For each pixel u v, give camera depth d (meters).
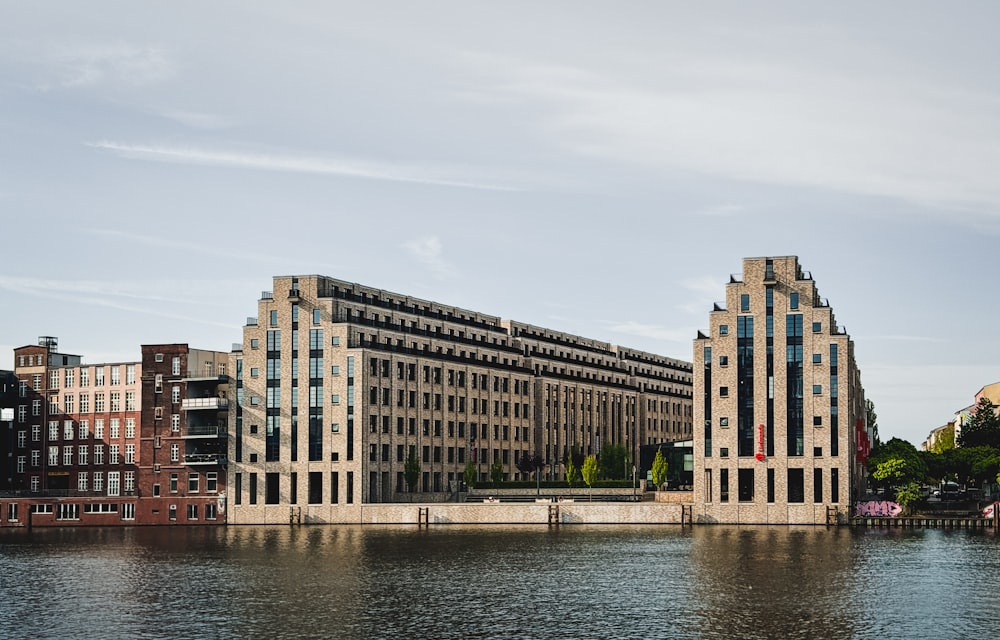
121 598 122.12
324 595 122.62
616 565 146.00
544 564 147.75
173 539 197.75
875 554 157.75
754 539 183.38
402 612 112.00
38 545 186.88
